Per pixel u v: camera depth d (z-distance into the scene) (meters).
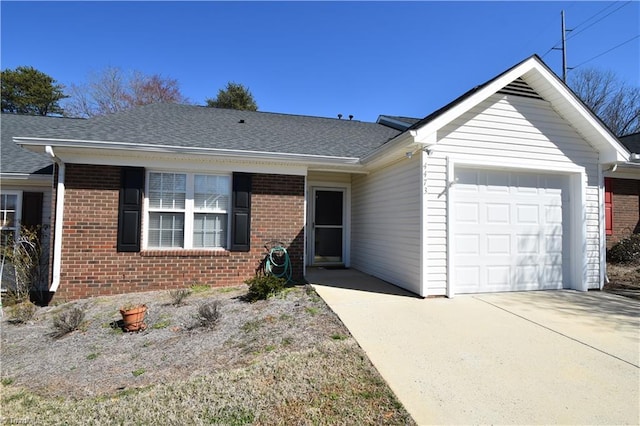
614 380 3.27
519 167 6.92
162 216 7.61
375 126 12.84
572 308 5.73
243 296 6.66
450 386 3.15
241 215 7.84
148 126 8.45
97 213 7.07
